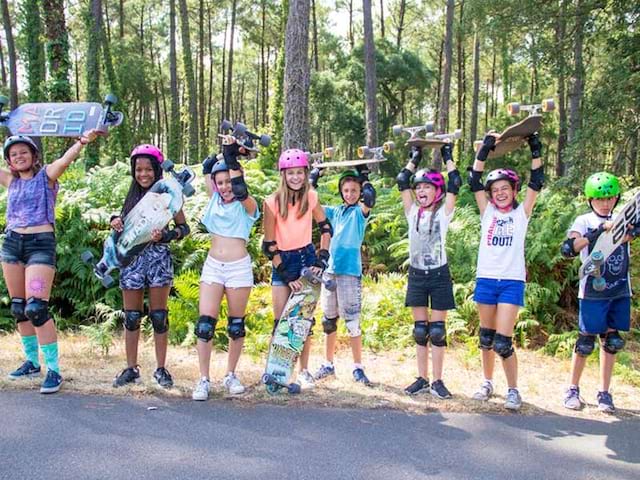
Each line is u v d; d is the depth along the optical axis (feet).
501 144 15.08
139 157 14.85
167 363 17.47
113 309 22.65
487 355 15.19
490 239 14.97
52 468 10.37
